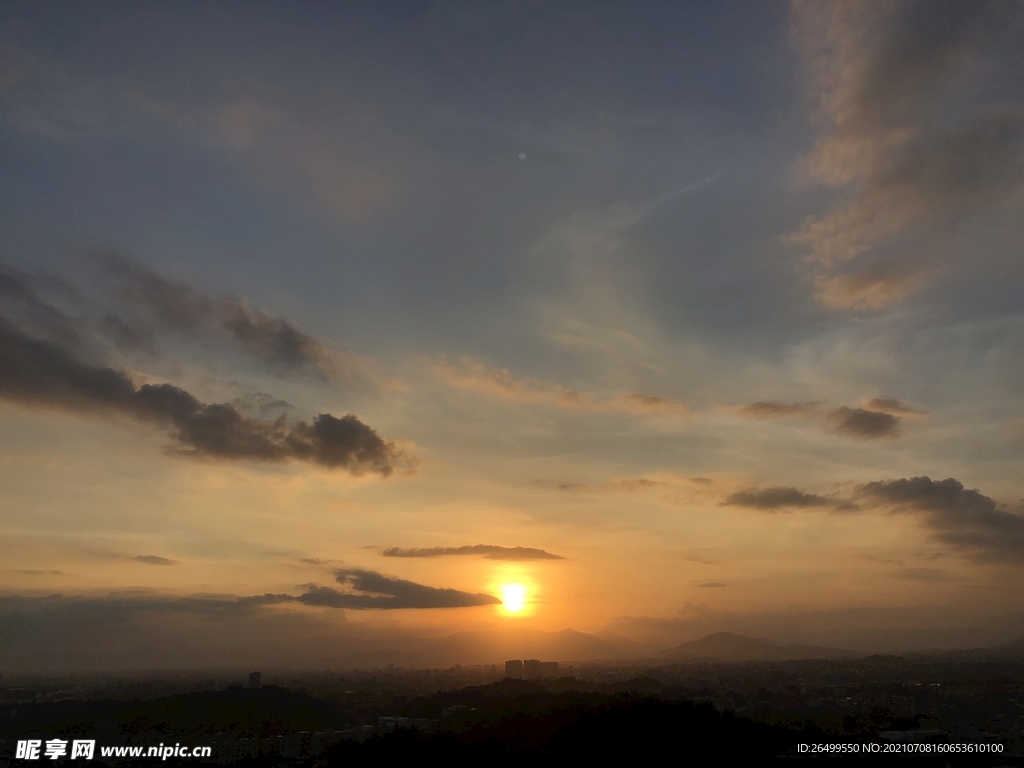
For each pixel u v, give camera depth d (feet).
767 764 253.03
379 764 246.68
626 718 270.05
